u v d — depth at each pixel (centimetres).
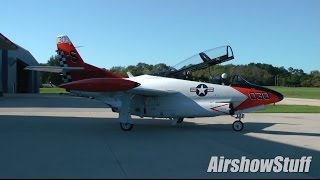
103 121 1483
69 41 1439
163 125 1366
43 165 674
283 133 1171
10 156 754
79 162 702
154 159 738
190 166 679
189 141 982
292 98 4438
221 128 1293
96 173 618
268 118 1709
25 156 755
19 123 1378
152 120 1545
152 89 1186
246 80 1252
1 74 4300
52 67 1372
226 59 1306
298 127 1345
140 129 1239
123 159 735
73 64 1433
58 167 659
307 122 1529
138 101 1272
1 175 601
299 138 1056
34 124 1348
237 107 1229
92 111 1994
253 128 1306
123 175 607
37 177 591
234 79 1239
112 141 966
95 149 843
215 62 1304
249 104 1220
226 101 1217
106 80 1116
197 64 1300
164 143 942
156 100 1255
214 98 1223
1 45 2789
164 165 684
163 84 1255
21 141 947
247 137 1070
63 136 1047
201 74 1314
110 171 633
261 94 1211
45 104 2609
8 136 1034
